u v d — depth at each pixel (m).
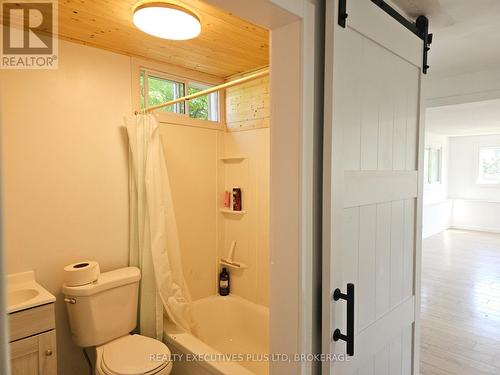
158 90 2.66
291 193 1.15
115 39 2.14
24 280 1.98
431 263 5.14
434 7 1.62
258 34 2.06
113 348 1.97
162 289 2.25
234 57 2.49
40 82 2.02
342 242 1.19
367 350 1.37
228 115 3.03
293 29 1.11
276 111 1.18
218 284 3.09
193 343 2.17
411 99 1.61
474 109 4.05
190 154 2.83
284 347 1.20
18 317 1.64
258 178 2.79
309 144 1.15
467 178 8.12
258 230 2.82
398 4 1.58
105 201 2.32
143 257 2.29
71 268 2.01
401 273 1.61
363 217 1.31
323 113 1.18
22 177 1.97
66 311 2.15
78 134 2.18
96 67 2.24
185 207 2.83
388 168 1.45
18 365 1.64
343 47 1.15
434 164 7.79
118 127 2.36
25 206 1.99
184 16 1.65
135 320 2.22
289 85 1.13
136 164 2.29
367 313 1.36
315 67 1.17
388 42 1.39
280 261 1.20
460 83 3.04
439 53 2.48
